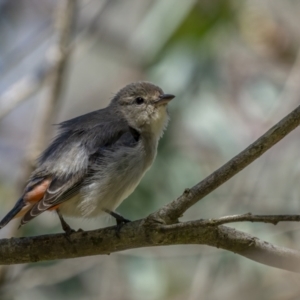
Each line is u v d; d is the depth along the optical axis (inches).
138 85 417.4
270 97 484.4
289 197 475.8
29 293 470.9
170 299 453.1
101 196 358.6
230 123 466.0
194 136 474.3
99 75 644.1
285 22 509.4
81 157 361.1
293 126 277.6
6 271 448.8
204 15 479.5
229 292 426.9
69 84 647.8
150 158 398.9
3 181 547.8
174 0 470.9
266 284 422.0
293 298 400.5
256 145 280.2
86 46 573.9
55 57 484.7
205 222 277.6
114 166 362.3
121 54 604.1
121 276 470.6
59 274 461.1
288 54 492.4
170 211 289.0
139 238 293.1
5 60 586.9
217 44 479.8
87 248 302.4
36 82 491.2
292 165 489.7
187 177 460.8
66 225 347.6
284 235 438.3
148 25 472.1
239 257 443.5
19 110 646.5
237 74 491.5
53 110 480.1
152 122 406.3
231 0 486.0
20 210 349.7
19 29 645.3
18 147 612.4
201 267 441.4
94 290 476.4
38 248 307.3
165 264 465.7
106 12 603.2
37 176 357.7
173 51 467.8
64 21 489.1
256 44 489.7
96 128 377.7
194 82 465.1
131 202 456.8
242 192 471.2
